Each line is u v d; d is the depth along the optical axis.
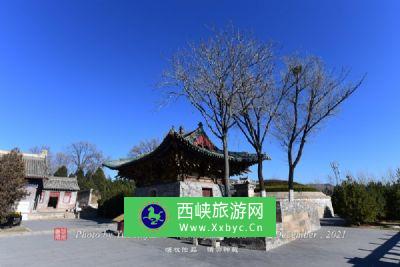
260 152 19.92
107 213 33.09
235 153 20.84
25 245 13.27
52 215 33.06
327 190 47.84
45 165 35.84
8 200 19.73
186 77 17.52
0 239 15.34
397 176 25.31
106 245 13.05
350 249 11.94
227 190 16.20
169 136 16.62
